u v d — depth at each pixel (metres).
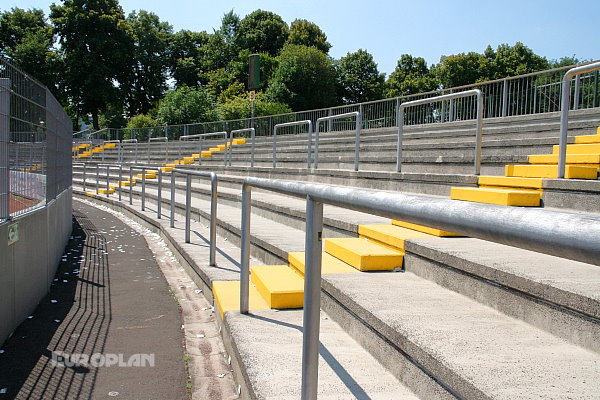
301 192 2.06
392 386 2.36
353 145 11.45
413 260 3.68
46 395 2.97
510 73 54.72
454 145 7.23
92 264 6.89
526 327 2.44
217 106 38.31
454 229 1.09
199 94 36.47
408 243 3.73
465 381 1.80
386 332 2.50
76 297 5.20
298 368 2.63
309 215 1.97
